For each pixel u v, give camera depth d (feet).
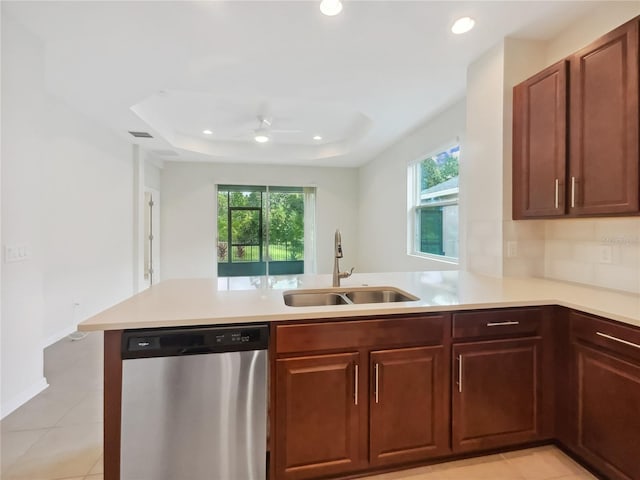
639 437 4.41
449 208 12.52
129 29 7.15
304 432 4.80
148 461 4.35
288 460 4.76
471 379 5.40
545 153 6.57
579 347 5.31
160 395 4.34
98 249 13.64
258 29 7.14
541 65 7.62
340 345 4.90
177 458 4.41
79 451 5.78
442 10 6.50
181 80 9.64
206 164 20.68
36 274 7.80
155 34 7.32
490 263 8.00
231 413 4.52
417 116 12.57
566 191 6.13
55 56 8.27
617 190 5.25
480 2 6.28
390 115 12.46
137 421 4.30
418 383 5.19
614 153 5.29
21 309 7.37
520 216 7.28
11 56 6.98
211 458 4.50
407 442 5.19
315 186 22.24
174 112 13.41
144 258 17.94
